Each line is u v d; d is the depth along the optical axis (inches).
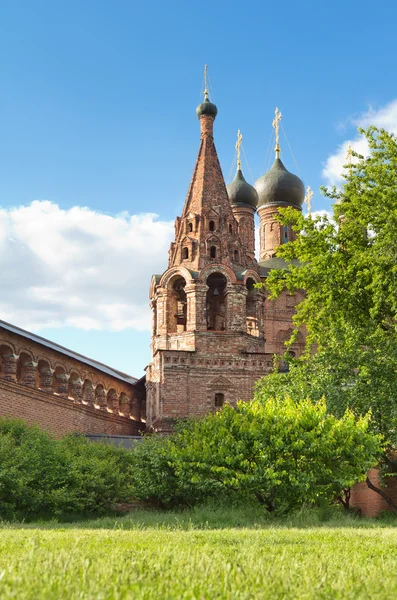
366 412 1188.5
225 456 1024.2
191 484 1112.8
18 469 1118.4
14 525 925.8
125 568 284.2
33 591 223.5
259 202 2856.8
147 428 2046.0
